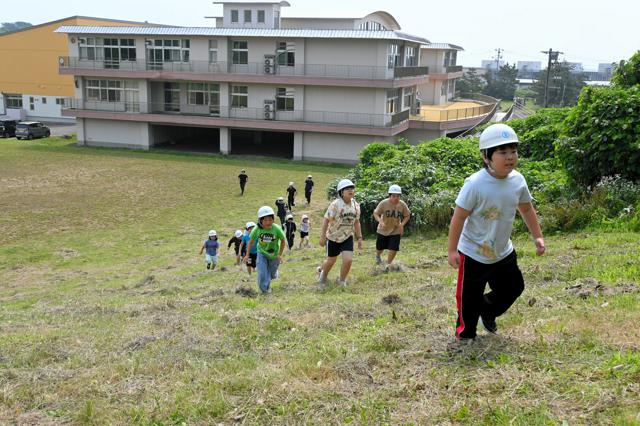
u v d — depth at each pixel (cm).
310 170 3522
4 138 4716
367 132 3725
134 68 4153
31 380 476
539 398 354
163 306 823
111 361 529
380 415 356
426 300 665
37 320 849
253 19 4300
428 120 4241
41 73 5912
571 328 465
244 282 1091
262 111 3978
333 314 641
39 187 2781
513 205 416
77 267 1573
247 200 2577
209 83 4141
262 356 505
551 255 862
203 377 450
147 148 4253
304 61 3825
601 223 1073
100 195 2625
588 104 1223
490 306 469
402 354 452
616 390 347
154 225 2106
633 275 652
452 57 6191
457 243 432
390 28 5141
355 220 883
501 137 397
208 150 4278
